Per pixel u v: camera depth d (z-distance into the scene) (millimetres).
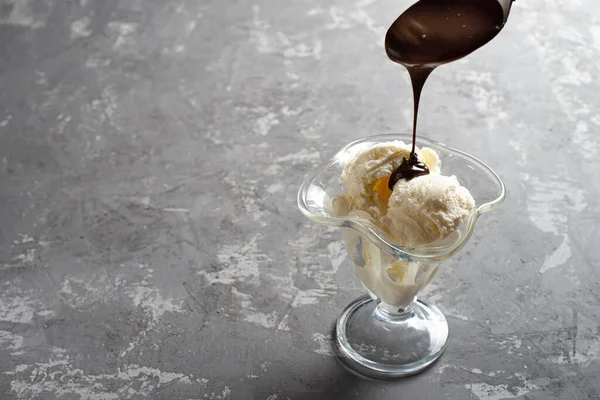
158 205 744
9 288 681
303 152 791
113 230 723
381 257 597
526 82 868
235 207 740
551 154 782
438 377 616
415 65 591
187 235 717
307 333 646
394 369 620
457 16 604
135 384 616
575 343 631
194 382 616
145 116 836
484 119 823
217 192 754
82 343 642
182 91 866
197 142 805
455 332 643
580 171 764
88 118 835
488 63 895
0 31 951
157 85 875
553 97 848
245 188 757
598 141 795
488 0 601
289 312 659
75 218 734
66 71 895
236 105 847
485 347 632
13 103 855
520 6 975
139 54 916
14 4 988
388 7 976
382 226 590
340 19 960
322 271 688
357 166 604
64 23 961
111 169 779
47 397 610
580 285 669
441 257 561
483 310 656
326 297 669
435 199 569
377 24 951
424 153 620
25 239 718
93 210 741
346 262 695
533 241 702
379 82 872
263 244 709
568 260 687
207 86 872
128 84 876
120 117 836
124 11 978
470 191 611
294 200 746
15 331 651
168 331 647
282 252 702
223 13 971
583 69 884
